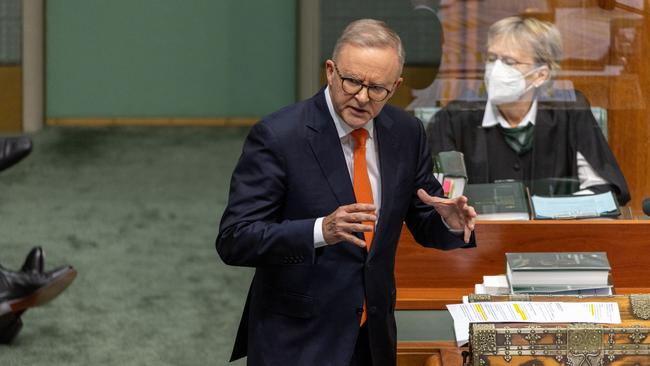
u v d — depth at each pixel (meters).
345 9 27.78
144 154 27.61
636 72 13.53
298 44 29.47
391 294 9.48
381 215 9.22
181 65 30.53
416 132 9.61
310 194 9.09
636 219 12.44
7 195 23.55
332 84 8.76
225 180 25.36
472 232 9.44
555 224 12.06
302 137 9.11
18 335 15.40
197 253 19.75
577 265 10.70
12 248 19.66
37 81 29.56
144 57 30.45
